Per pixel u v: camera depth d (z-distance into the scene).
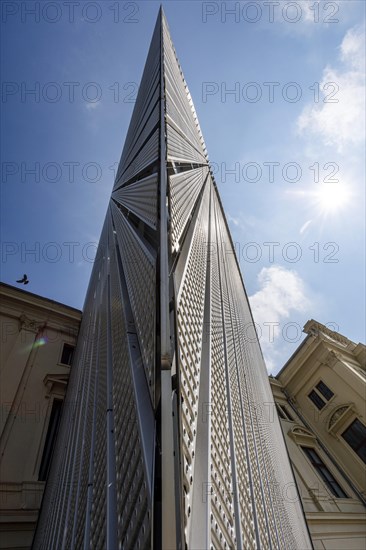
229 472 2.51
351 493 13.26
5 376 10.98
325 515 10.96
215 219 12.07
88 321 11.20
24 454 9.30
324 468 14.43
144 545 1.37
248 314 12.97
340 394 16.86
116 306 5.21
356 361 19.55
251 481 3.15
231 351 4.97
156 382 1.93
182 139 8.63
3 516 7.71
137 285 3.71
